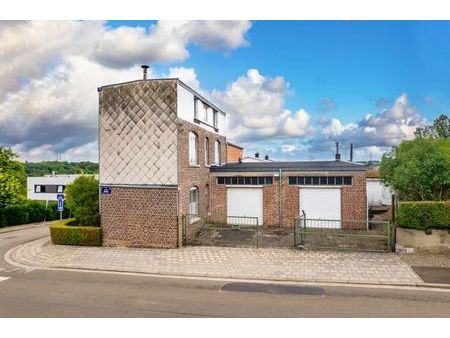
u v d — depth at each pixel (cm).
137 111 1708
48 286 1126
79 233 1764
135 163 1708
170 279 1203
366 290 1070
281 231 2014
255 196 2209
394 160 2006
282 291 1064
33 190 5091
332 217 2108
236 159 3297
